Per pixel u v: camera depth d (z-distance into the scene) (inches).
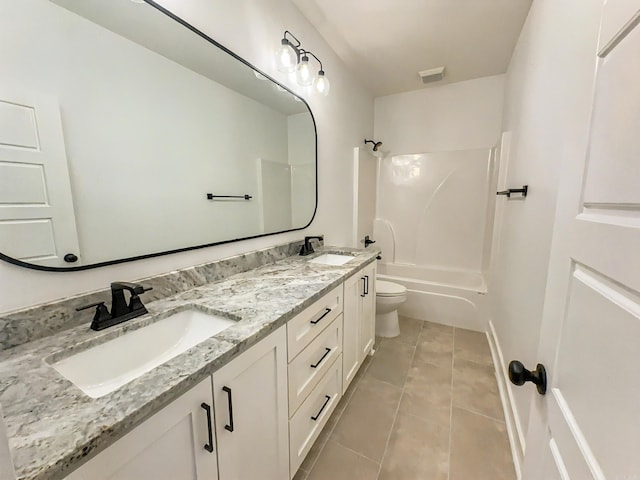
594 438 16.8
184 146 48.9
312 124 81.0
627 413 14.1
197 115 50.9
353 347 68.7
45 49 31.6
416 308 114.7
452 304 107.5
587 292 19.1
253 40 58.7
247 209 62.9
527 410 49.6
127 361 34.4
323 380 53.2
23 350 28.8
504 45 84.5
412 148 125.3
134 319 36.1
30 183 30.9
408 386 72.9
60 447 17.7
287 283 51.7
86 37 35.2
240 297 44.4
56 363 28.4
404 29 77.7
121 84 39.4
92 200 36.5
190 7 46.0
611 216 16.9
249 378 33.6
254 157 63.9
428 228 126.3
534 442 26.8
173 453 25.0
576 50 23.8
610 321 16.1
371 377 76.6
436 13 70.8
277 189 70.9
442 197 122.0
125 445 20.9
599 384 16.8
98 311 33.8
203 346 29.6
